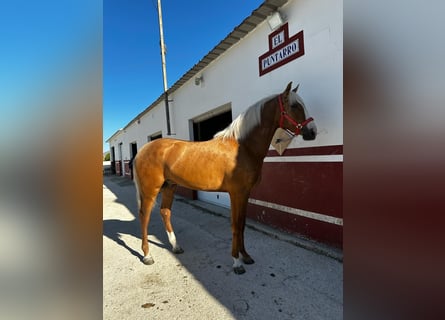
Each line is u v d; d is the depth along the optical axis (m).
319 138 2.68
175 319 1.66
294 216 3.04
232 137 2.39
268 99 2.31
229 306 1.78
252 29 3.52
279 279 2.12
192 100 5.48
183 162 2.43
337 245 2.55
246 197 2.37
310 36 2.71
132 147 12.96
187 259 2.65
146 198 2.62
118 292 2.03
